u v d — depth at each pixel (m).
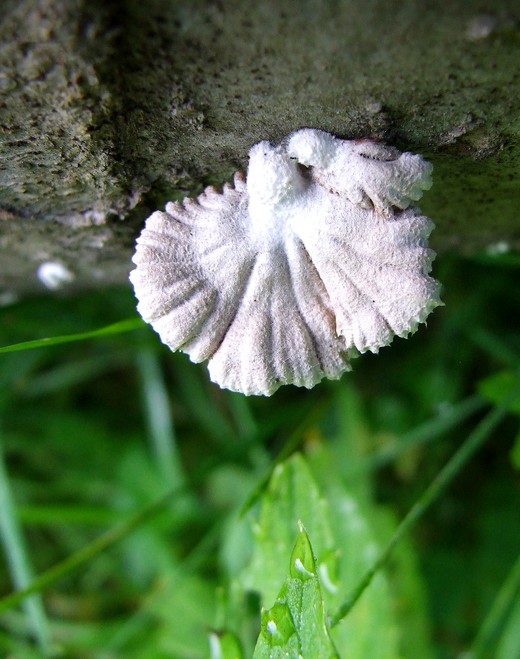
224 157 0.07
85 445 0.15
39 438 0.14
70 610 0.14
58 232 0.08
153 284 0.07
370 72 0.06
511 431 0.14
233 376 0.07
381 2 0.05
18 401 0.15
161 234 0.07
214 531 0.13
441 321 0.13
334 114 0.06
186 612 0.13
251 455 0.13
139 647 0.13
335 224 0.07
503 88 0.06
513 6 0.05
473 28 0.05
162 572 0.14
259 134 0.07
